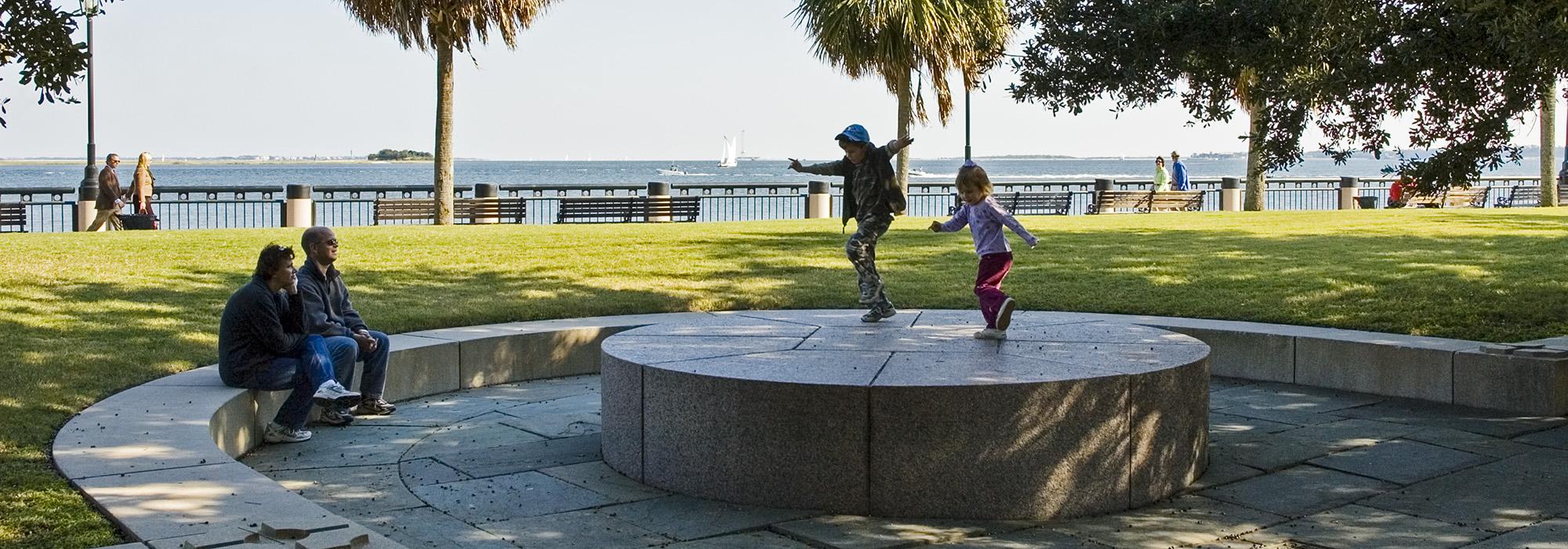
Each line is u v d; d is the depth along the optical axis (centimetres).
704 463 699
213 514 548
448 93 2650
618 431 761
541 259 1694
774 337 829
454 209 2755
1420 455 802
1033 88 1322
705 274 1552
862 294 909
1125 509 686
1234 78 1291
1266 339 1089
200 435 709
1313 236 1977
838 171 898
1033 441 659
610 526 648
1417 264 1525
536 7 2645
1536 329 1102
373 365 948
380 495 713
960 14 2534
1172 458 713
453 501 698
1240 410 956
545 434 875
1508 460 787
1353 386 1034
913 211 3809
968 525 651
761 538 628
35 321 1131
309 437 865
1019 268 1573
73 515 557
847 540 620
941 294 1395
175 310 1222
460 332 1121
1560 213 2625
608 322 1201
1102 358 737
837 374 686
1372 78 1116
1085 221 2417
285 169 19650
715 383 688
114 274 1452
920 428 654
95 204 2589
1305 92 1154
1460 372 964
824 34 2573
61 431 721
